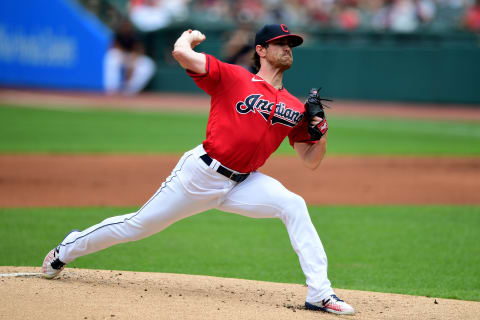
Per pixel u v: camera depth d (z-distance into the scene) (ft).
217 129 48.29
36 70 312.50
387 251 77.36
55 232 82.33
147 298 49.73
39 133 188.03
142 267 67.97
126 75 299.99
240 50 236.63
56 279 55.01
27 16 308.81
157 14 298.35
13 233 81.56
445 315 49.93
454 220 95.14
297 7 303.07
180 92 301.84
